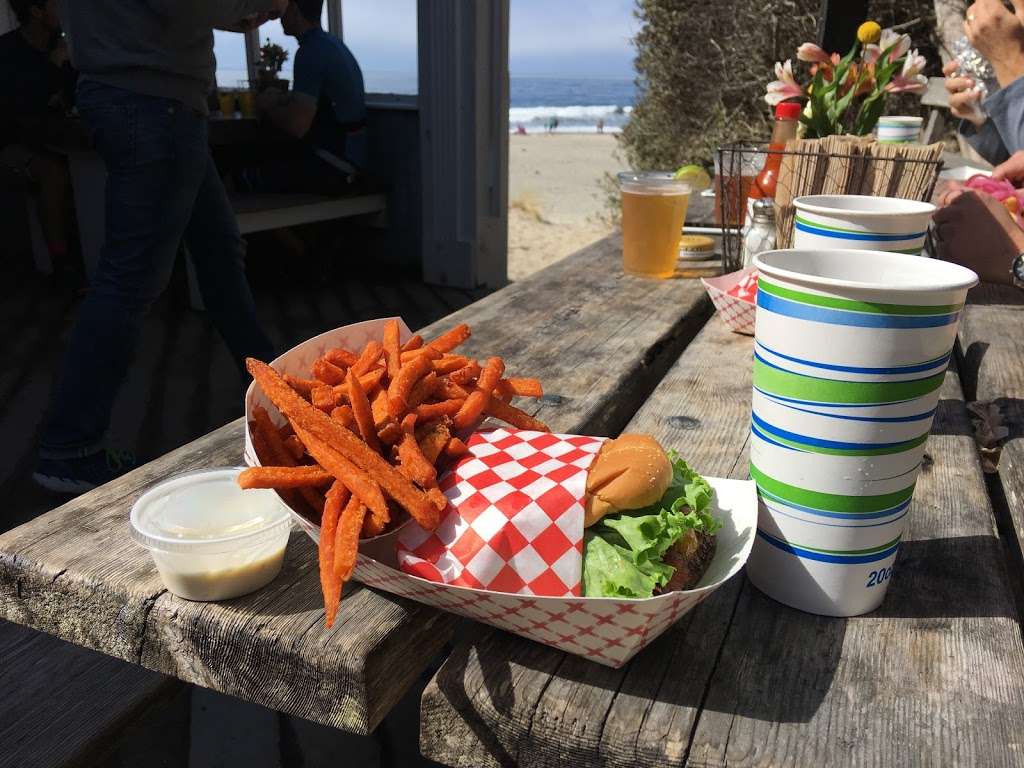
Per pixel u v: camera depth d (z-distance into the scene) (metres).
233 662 0.78
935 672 0.73
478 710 0.71
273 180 5.27
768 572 0.83
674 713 0.68
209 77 2.40
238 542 0.79
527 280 2.15
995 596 0.84
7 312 4.71
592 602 0.65
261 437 0.83
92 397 2.40
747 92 6.79
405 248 5.89
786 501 0.79
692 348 1.62
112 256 2.32
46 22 4.34
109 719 1.16
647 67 7.21
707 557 0.80
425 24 5.07
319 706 0.76
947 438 1.21
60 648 1.31
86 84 2.23
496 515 0.71
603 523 0.73
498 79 5.17
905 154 1.68
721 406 1.32
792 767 0.63
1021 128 1.99
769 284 0.76
